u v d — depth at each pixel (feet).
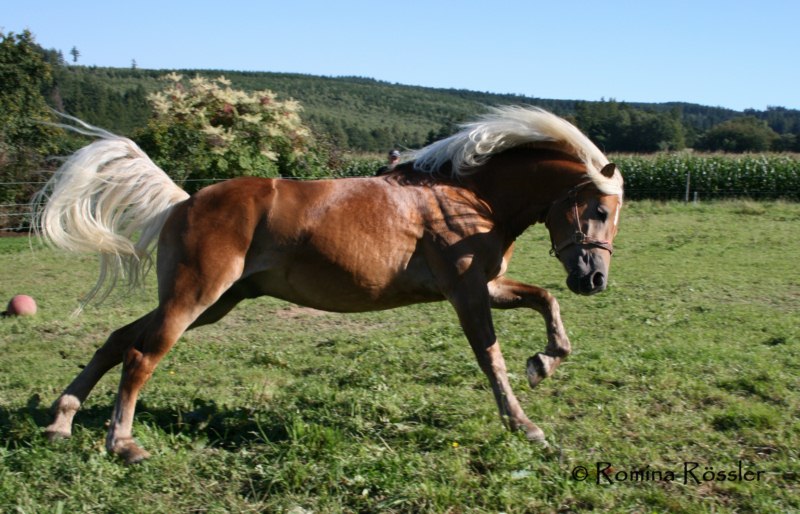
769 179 77.10
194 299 14.43
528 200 16.20
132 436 14.75
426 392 18.17
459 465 13.08
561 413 16.49
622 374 19.29
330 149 66.90
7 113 76.84
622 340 23.63
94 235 15.34
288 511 11.75
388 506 11.91
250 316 29.07
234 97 57.31
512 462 13.25
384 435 15.06
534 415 16.35
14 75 85.30
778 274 37.32
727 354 21.13
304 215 14.76
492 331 15.17
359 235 14.82
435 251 15.11
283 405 17.04
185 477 13.00
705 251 45.11
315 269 14.90
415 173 15.90
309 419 16.03
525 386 18.43
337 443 13.93
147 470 13.17
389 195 15.23
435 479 12.74
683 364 20.08
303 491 12.44
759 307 29.73
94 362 15.51
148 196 15.47
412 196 15.33
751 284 34.76
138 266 15.89
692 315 27.66
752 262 40.98
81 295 33.91
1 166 56.44
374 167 79.77
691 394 17.61
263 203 14.79
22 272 40.50
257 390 18.35
